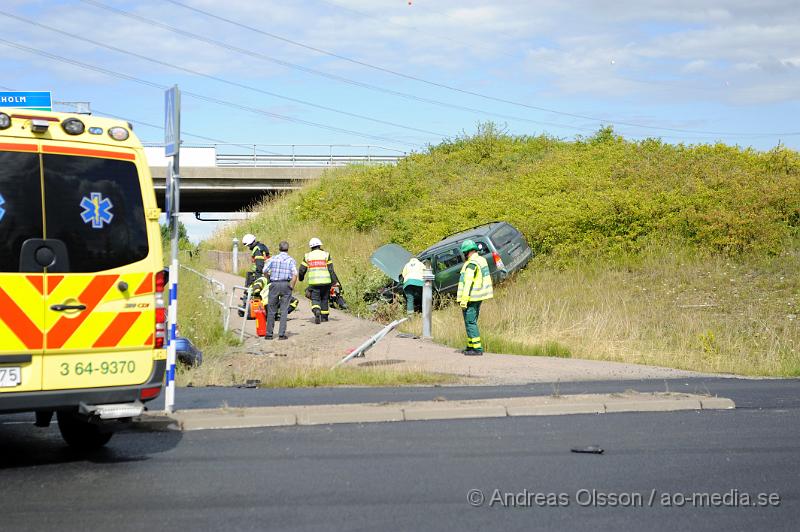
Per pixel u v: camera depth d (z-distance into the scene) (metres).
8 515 5.75
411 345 16.48
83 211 7.15
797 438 8.45
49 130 7.08
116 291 7.23
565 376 12.92
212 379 12.21
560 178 29.02
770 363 15.33
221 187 47.38
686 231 24.00
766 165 27.59
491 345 16.05
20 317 6.84
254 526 5.53
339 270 27.14
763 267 22.03
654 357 15.70
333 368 12.62
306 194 38.56
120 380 7.26
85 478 6.77
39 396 6.86
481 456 7.58
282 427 8.84
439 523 5.65
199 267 27.52
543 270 23.47
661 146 31.44
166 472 6.96
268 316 17.64
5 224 6.86
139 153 7.48
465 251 15.24
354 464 7.25
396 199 34.03
